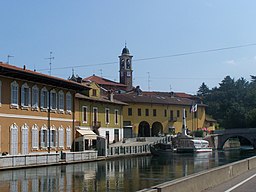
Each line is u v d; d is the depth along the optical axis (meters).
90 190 29.59
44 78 57.19
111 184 33.53
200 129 129.12
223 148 131.75
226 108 181.62
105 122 87.19
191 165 58.25
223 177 23.31
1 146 49.78
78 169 48.81
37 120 57.25
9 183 33.72
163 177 39.75
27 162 48.31
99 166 54.31
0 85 50.00
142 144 88.06
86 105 80.38
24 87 54.84
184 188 15.85
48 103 60.16
